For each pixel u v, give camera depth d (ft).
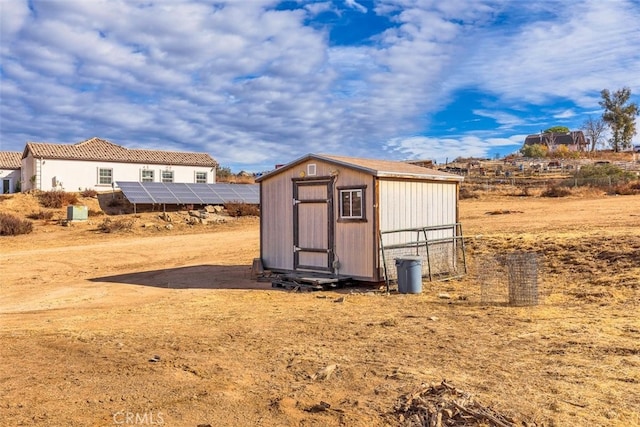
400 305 33.19
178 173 127.44
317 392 17.29
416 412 14.92
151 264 60.44
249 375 19.36
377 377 18.58
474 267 46.88
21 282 49.85
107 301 39.34
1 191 137.69
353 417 14.96
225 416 15.46
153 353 22.84
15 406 16.51
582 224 67.62
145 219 94.84
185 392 17.58
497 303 32.35
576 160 240.73
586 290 34.14
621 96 317.22
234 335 26.11
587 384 17.12
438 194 45.47
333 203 42.63
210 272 53.52
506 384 17.34
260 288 43.04
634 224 63.10
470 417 14.48
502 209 99.96
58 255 66.28
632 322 25.22
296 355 21.90
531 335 23.81
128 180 120.57
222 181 164.35
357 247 41.01
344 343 23.73
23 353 23.45
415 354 21.47
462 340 23.49
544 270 41.60
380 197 40.01
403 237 41.91
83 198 107.76
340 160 42.04
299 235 45.29
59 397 17.30
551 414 14.79
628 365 18.85
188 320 30.66
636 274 35.86
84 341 25.52
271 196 47.88
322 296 38.17
